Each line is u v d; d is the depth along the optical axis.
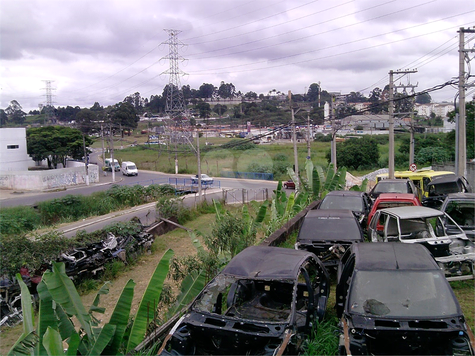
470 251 8.52
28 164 62.38
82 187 51.31
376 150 52.38
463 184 16.61
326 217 9.98
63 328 5.71
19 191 48.56
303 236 9.41
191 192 39.97
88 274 14.85
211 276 9.51
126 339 6.30
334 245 8.86
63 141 63.09
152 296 6.09
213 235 11.43
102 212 33.34
